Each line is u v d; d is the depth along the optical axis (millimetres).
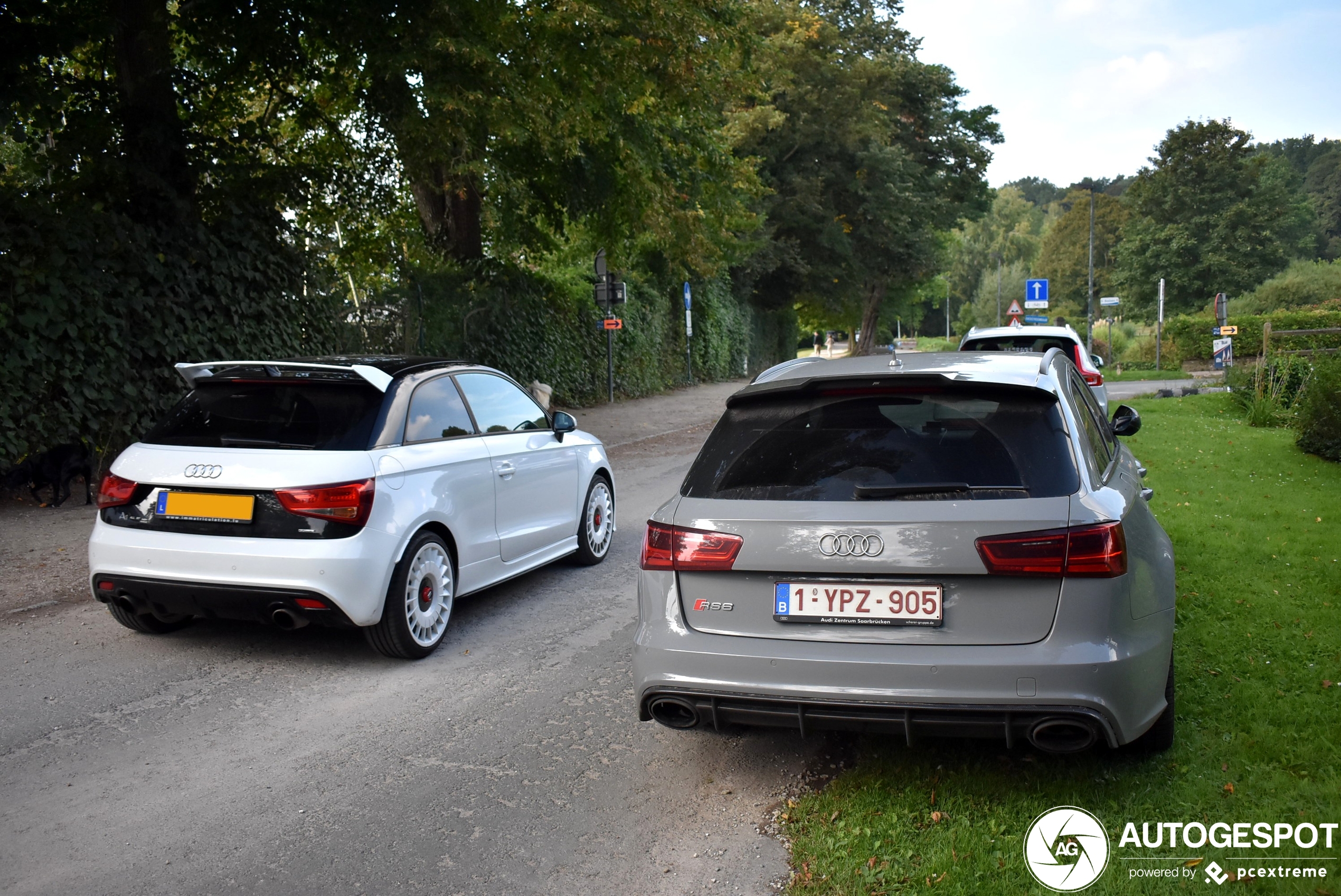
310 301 13750
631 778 3770
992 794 3434
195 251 11516
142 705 4578
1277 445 13297
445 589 5477
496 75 12062
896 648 3188
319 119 15281
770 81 32344
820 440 3527
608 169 17438
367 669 5121
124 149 11375
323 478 4805
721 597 3441
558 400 22484
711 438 3814
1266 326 17812
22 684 4852
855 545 3219
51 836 3324
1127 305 75812
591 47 12656
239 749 4070
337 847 3248
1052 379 3580
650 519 3656
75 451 9430
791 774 3760
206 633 5727
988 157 46000
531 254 20672
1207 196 71688
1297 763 3553
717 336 35656
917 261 42156
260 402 5246
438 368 5879
